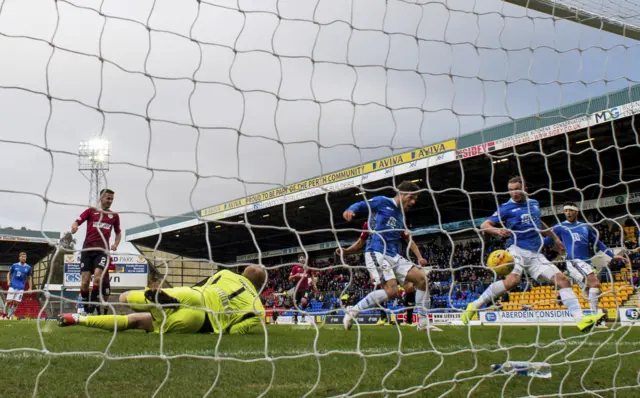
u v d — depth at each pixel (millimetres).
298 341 4930
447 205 25406
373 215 5832
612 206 21281
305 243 32031
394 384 2932
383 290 5984
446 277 19500
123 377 2756
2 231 25375
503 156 3820
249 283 5535
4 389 2447
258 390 2637
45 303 2094
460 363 3664
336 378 2994
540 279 6184
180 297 5102
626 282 14453
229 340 4770
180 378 2783
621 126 13602
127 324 5156
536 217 6012
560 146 15984
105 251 2199
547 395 2949
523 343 5383
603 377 3529
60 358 3230
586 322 6172
